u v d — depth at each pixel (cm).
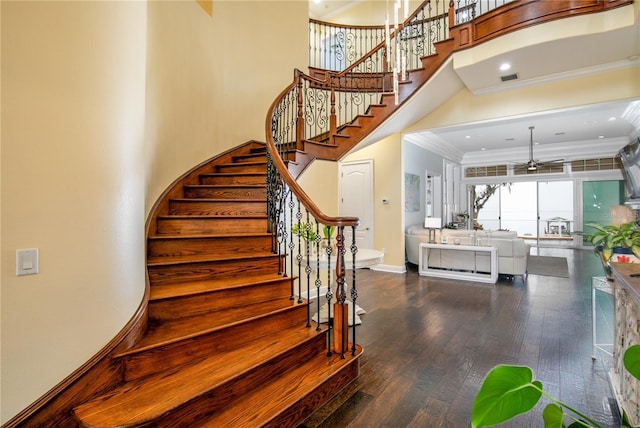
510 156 943
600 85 425
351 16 781
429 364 254
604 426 183
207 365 188
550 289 487
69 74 156
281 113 424
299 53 546
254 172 389
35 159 143
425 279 560
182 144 360
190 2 374
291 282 274
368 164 663
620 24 322
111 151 175
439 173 851
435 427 183
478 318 359
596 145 829
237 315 228
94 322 163
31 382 140
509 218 1047
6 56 136
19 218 138
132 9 191
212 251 286
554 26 349
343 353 233
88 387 156
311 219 399
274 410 171
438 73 436
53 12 151
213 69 413
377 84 574
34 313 142
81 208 160
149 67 299
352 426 183
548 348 281
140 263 199
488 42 391
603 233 254
